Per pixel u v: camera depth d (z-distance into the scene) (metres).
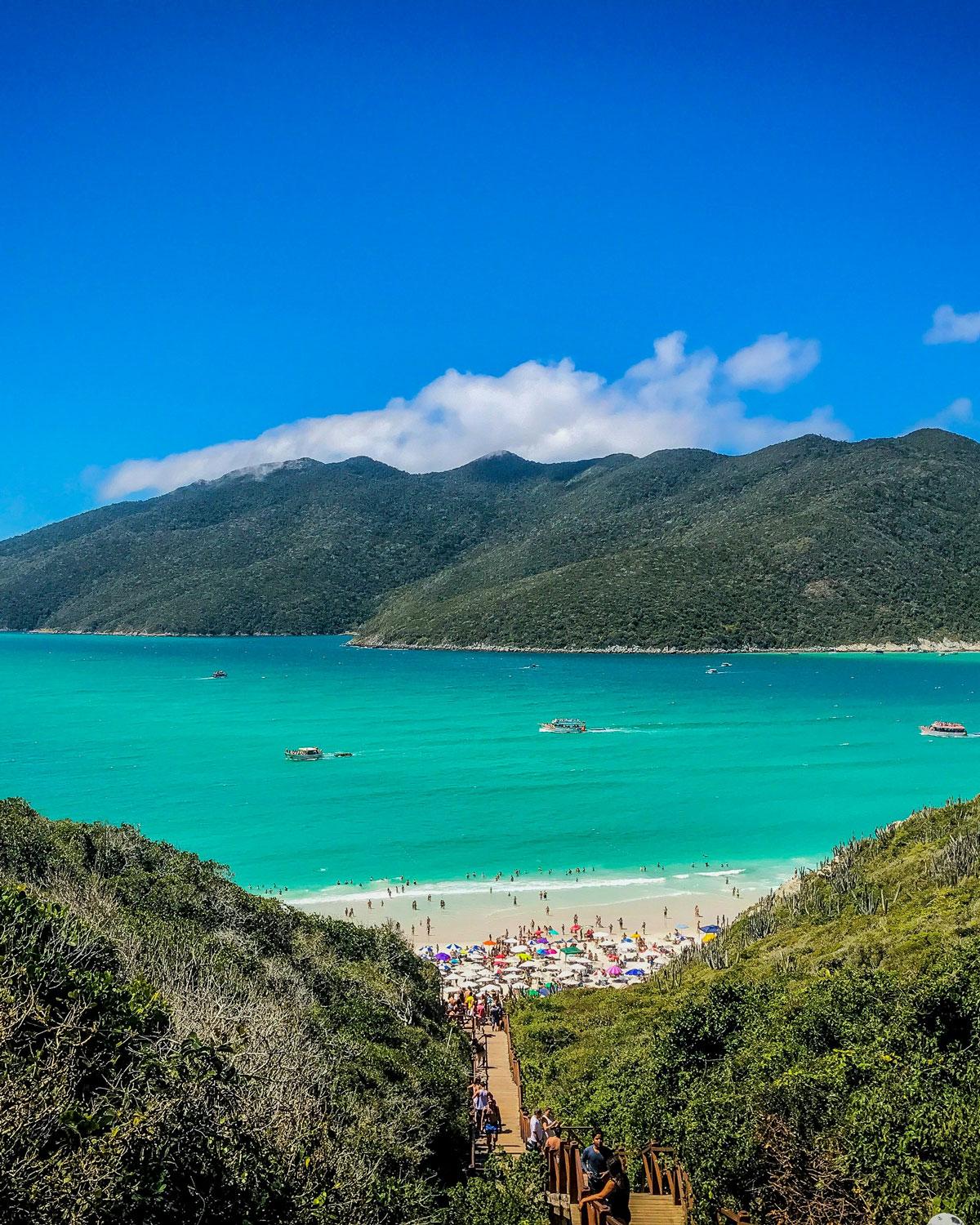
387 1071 17.91
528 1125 19.33
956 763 107.12
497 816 80.75
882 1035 18.19
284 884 62.12
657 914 58.09
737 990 26.53
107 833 27.34
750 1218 13.22
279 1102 11.11
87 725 134.50
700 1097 18.11
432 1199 12.97
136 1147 8.31
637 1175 16.41
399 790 90.44
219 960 18.08
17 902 11.48
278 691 185.00
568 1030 34.22
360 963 28.80
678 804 85.62
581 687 190.75
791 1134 14.15
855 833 74.62
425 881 63.50
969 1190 11.95
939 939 29.42
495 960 49.44
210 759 106.44
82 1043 9.05
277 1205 9.44
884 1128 13.23
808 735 128.25
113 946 13.66
